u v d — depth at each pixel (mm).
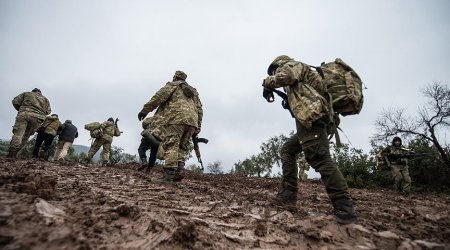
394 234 2139
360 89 2682
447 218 3027
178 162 4289
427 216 3074
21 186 2045
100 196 2480
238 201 3264
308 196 4621
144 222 1963
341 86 2668
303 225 2322
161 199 2885
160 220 2031
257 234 2113
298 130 2658
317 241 2027
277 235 2123
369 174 12516
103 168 6570
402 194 7730
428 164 11953
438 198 7008
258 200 3420
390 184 11812
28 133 7172
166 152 4082
